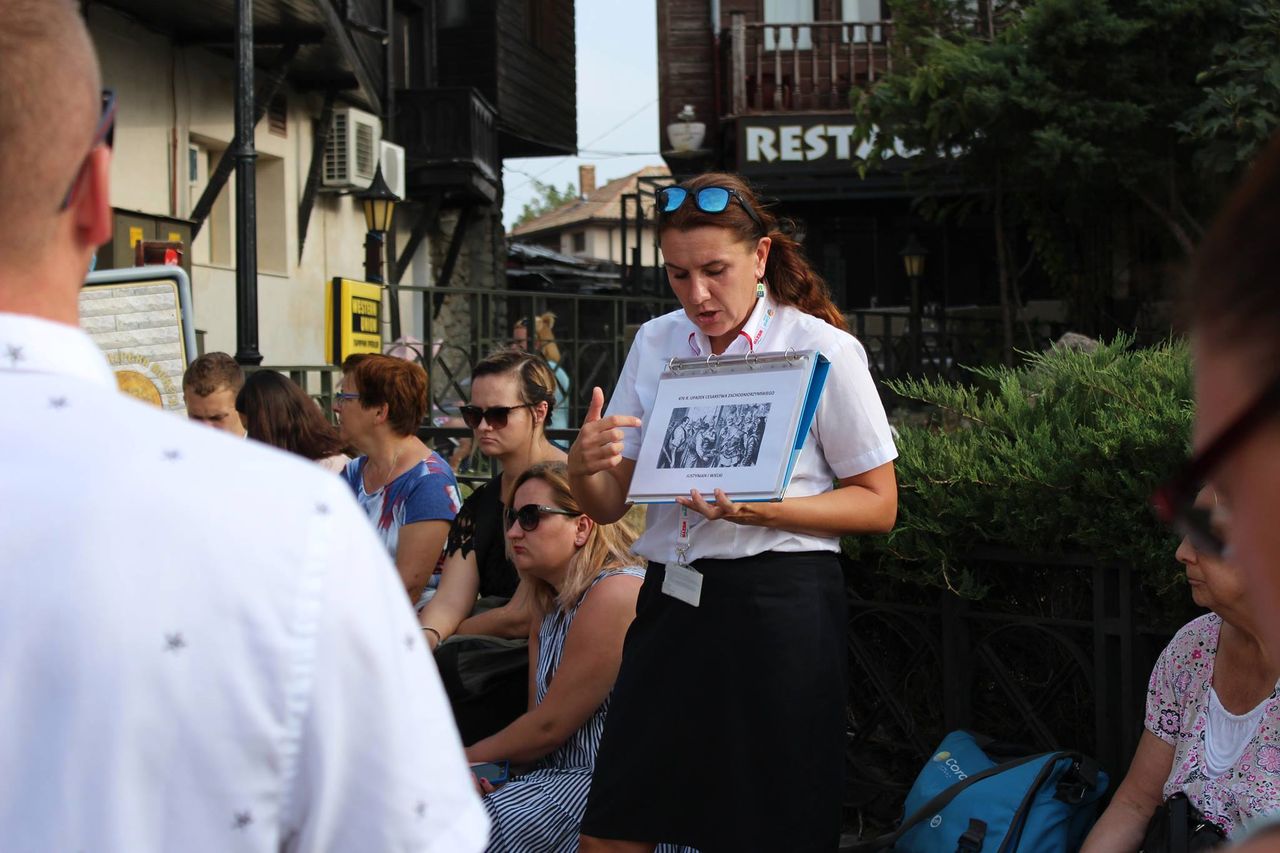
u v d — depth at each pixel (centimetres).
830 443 267
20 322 102
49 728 94
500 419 414
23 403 101
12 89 100
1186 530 64
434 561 432
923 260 1359
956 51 1059
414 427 446
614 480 284
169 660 94
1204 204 1016
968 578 330
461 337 1970
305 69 1462
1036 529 313
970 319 1443
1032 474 312
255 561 97
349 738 100
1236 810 245
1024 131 1066
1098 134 1030
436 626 399
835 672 263
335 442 480
